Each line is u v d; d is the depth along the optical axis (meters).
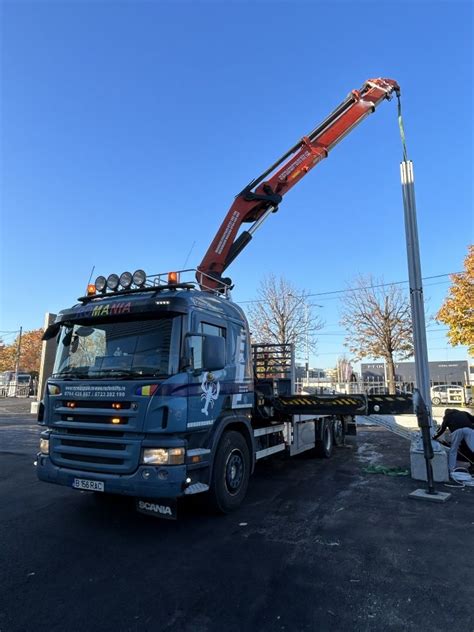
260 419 8.02
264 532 5.19
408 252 9.12
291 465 9.79
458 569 4.15
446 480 7.86
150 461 4.82
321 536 5.05
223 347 5.69
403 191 9.40
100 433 5.18
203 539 4.96
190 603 3.53
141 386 5.00
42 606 3.49
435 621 3.27
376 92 11.80
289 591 3.72
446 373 46.72
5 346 65.44
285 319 29.78
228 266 10.37
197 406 5.33
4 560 4.38
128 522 5.59
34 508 6.25
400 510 6.11
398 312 27.97
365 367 40.66
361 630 3.15
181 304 5.44
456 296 20.92
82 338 5.97
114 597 3.63
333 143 11.38
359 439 14.73
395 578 3.96
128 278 6.24
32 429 17.02
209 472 5.51
